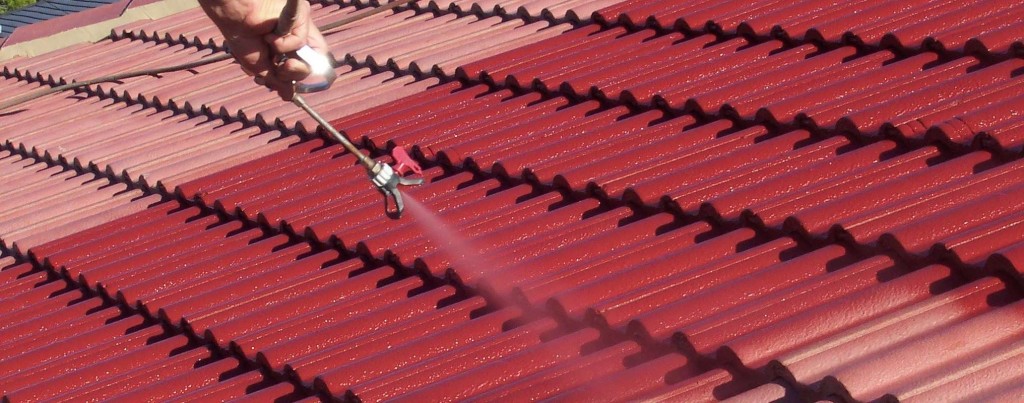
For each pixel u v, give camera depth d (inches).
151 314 406.9
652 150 389.1
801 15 459.8
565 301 307.6
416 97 524.7
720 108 402.6
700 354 266.7
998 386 225.0
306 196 452.4
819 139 369.1
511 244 360.5
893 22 424.5
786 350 256.8
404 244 383.2
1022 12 404.8
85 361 389.4
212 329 367.6
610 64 482.3
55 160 610.9
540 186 398.6
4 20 1739.7
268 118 551.2
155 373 362.6
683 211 343.0
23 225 534.3
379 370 309.9
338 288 373.4
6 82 783.1
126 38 796.6
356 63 595.5
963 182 303.6
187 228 477.4
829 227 305.0
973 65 380.5
